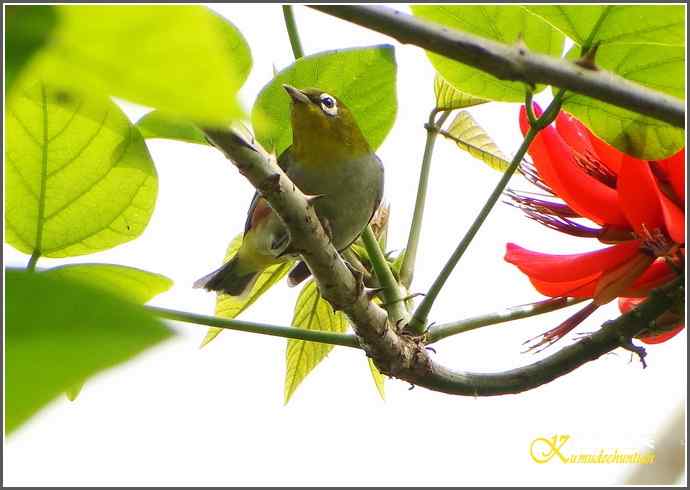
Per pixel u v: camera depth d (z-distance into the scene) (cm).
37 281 159
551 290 702
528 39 668
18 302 152
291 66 734
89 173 562
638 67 646
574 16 623
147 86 149
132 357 148
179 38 151
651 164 695
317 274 627
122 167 568
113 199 579
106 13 153
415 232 782
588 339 691
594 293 677
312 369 848
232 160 504
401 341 680
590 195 692
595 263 675
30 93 518
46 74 156
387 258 864
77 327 150
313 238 593
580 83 455
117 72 150
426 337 700
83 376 146
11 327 149
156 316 158
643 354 676
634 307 708
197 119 152
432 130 793
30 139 543
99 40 151
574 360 688
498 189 692
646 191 652
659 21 610
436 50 424
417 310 699
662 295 675
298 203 564
